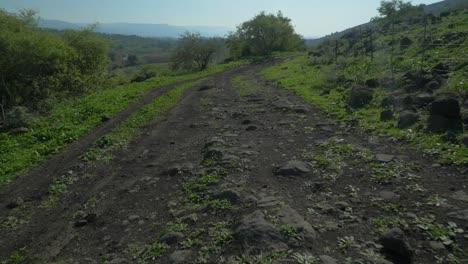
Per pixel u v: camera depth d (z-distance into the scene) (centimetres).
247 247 539
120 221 723
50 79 2800
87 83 3134
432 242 519
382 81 1534
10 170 1116
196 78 3359
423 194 655
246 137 1180
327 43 4191
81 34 3409
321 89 1805
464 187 657
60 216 787
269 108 1580
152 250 591
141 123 1611
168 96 2286
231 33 5659
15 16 2966
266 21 5350
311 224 601
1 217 812
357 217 613
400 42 2270
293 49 5850
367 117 1179
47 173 1073
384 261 475
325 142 1021
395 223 575
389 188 700
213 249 561
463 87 1147
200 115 1658
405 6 3975
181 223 663
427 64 1611
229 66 4188
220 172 878
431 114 956
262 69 3481
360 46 2781
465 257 481
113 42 3694
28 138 1450
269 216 624
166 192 834
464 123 903
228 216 660
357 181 751
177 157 1089
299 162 880
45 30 3086
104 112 1861
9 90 2861
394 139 948
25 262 620
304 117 1349
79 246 649
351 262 487
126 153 1203
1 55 2658
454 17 2727
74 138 1435
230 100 1941
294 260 502
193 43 4694
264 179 816
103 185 934
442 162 763
